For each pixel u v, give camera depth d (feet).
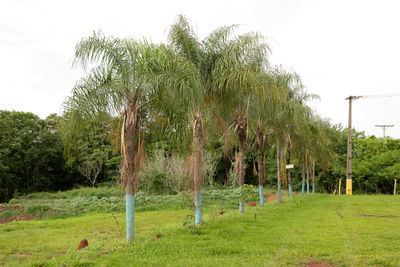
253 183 130.72
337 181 116.98
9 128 102.37
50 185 122.62
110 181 119.44
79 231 36.70
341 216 36.52
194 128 30.07
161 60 23.68
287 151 62.64
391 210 43.04
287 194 82.12
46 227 40.32
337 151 124.06
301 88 53.36
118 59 23.36
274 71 42.80
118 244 23.53
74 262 18.19
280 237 24.91
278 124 49.55
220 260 18.33
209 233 26.08
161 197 67.10
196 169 30.25
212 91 31.81
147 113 26.96
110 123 27.58
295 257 19.13
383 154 108.88
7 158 101.91
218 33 31.83
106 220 44.60
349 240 23.84
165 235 25.62
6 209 58.18
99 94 23.44
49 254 25.31
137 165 24.32
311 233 26.48
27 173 114.21
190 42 30.45
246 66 31.42
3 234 35.01
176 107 25.54
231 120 38.81
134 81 23.75
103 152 109.60
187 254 19.66
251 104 37.88
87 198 71.82
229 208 57.26
